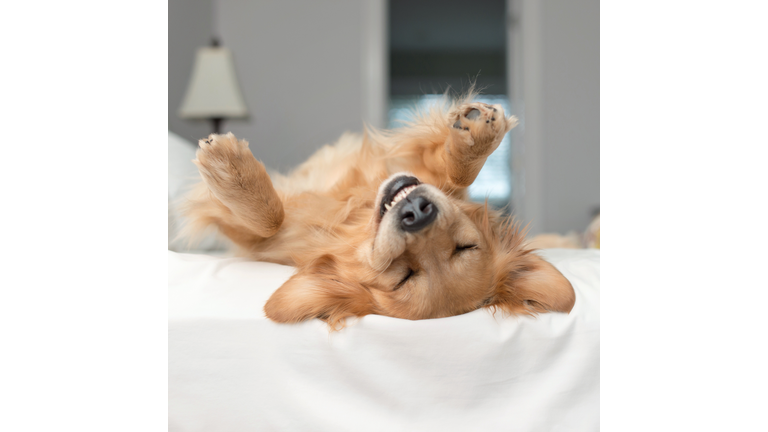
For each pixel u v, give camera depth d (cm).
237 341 106
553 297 116
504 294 123
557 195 488
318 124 483
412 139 160
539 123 482
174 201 164
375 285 128
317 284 118
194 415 104
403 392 106
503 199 494
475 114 140
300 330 107
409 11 486
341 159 184
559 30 481
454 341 107
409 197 124
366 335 107
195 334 105
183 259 131
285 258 145
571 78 484
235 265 135
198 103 337
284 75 482
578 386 108
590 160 488
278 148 483
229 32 479
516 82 489
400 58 486
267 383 105
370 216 146
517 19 487
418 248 122
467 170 140
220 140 121
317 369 106
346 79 484
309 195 155
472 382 107
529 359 109
